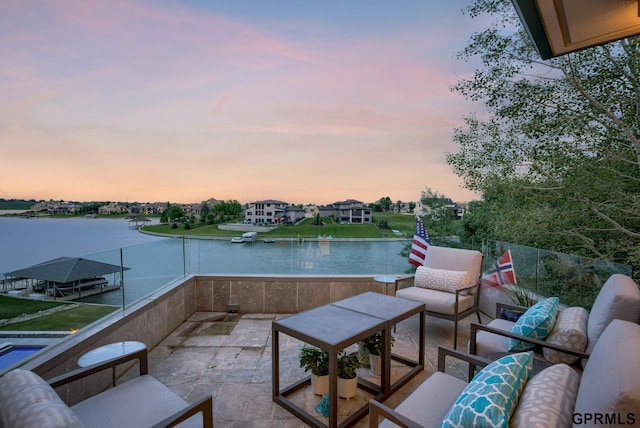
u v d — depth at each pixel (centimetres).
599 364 119
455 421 122
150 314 354
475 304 396
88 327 271
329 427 211
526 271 423
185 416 142
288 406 242
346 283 494
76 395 240
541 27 185
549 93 541
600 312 204
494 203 692
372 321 250
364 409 234
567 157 532
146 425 155
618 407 91
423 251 491
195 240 491
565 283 365
